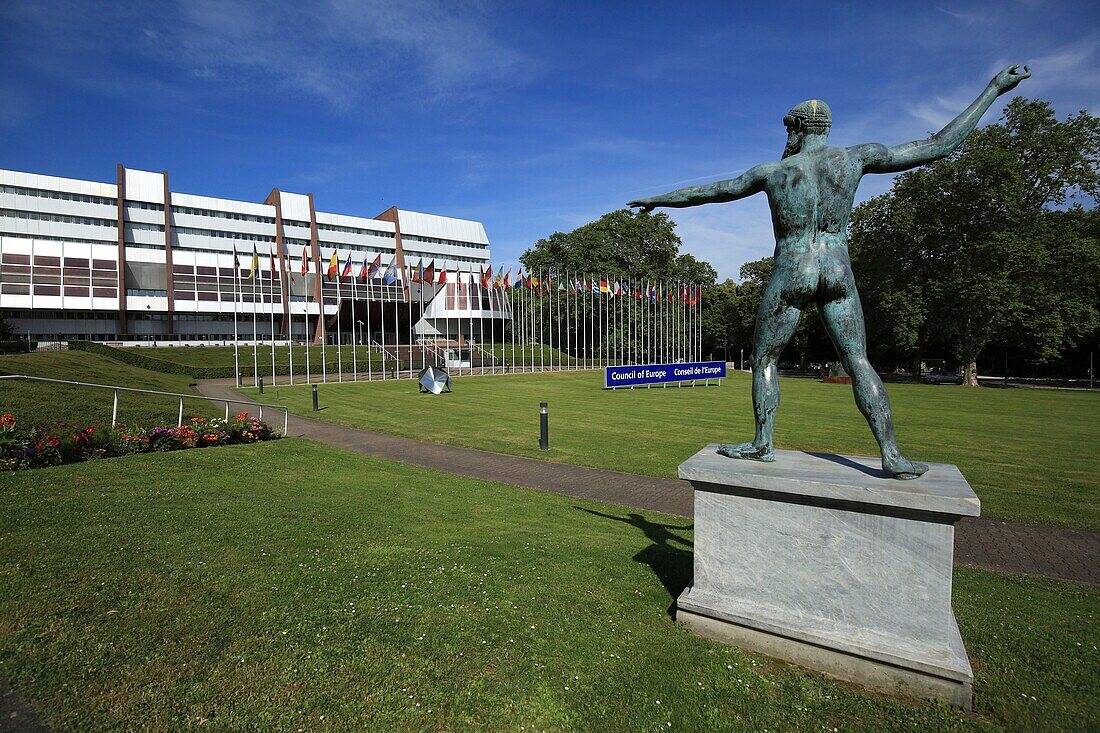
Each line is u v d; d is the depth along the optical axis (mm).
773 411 4336
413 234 92250
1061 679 3602
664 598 4684
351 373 56094
